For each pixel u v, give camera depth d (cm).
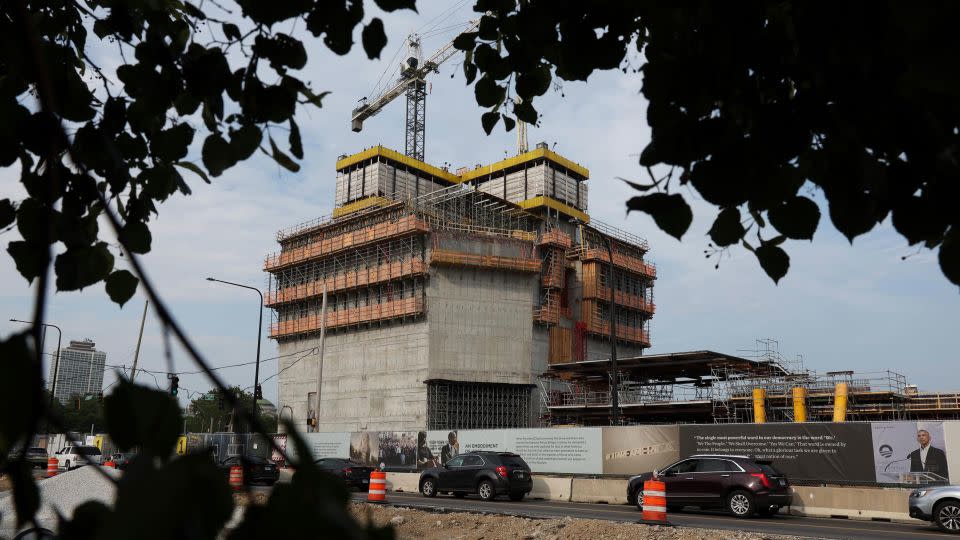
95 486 1413
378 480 2105
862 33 137
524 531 1442
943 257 144
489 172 7862
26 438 56
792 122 162
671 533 1351
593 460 2700
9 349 57
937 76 90
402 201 6462
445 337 5909
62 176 201
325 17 191
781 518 1928
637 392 5362
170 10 270
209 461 58
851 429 2200
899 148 147
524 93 312
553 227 7131
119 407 62
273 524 56
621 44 229
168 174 219
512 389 5978
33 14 270
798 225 176
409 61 9569
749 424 2378
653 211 167
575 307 6894
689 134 162
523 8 242
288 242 7625
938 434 2072
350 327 6538
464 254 6016
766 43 177
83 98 229
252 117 198
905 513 1919
